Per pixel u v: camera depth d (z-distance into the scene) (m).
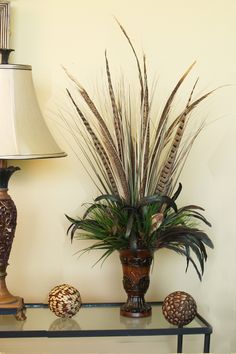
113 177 2.27
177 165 2.40
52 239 2.49
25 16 2.42
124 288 2.33
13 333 2.13
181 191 2.55
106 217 2.28
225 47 2.53
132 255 2.27
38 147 2.11
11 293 2.48
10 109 2.10
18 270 2.49
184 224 2.35
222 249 2.59
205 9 2.51
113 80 2.47
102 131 2.26
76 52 2.45
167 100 2.50
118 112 2.37
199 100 2.28
